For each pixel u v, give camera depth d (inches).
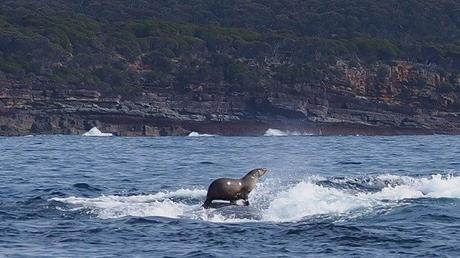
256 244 1977.1
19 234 2102.6
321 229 2130.9
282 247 1945.1
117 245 1973.4
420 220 2262.6
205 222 2245.3
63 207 2504.9
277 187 2869.1
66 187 3314.5
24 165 4749.0
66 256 1852.9
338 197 2527.1
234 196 2516.0
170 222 2244.1
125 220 2269.9
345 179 3024.1
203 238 2043.6
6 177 3843.5
